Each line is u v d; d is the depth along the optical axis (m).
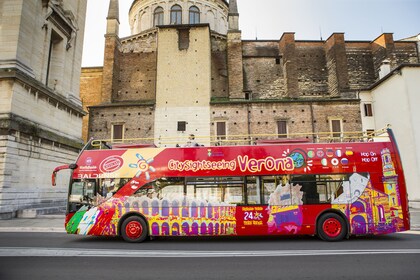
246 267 7.15
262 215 10.85
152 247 9.87
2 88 18.62
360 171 11.12
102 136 29.70
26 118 19.70
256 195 11.01
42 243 10.70
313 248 9.48
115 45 33.34
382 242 10.60
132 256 8.41
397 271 6.70
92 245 10.28
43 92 21.42
